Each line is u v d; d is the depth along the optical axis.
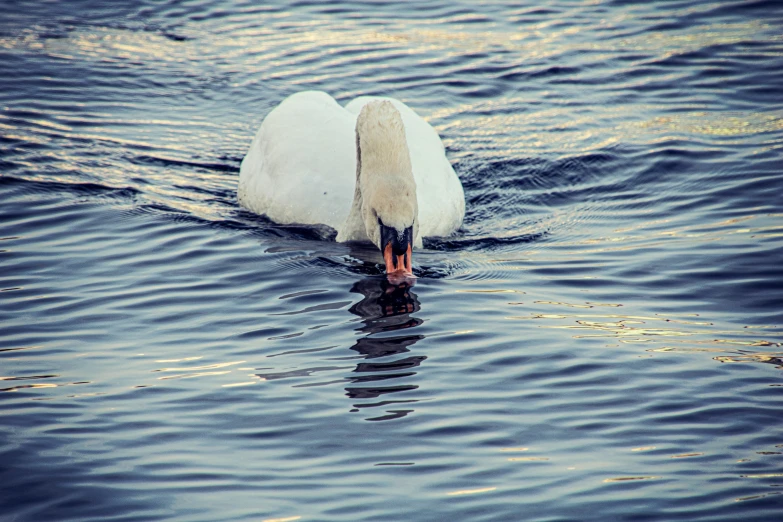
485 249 15.15
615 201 16.69
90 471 9.29
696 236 14.93
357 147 15.16
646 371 11.05
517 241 15.38
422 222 15.46
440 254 14.96
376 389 10.79
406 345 11.85
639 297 13.06
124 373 11.23
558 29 25.73
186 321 12.56
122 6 27.73
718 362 11.18
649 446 9.59
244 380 11.02
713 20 25.78
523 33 25.53
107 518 8.59
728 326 12.11
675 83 21.98
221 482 9.11
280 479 9.16
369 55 24.22
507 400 10.53
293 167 16.59
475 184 17.73
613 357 11.41
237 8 27.69
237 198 17.48
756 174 17.03
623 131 19.47
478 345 11.80
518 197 17.20
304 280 13.88
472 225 16.28
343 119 17.62
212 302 13.13
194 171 18.36
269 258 14.66
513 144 19.23
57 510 8.70
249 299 13.23
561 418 10.13
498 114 20.84
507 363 11.34
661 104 20.89
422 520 8.48
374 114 14.47
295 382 10.97
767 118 19.72
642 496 8.77
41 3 27.81
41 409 10.41
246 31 25.94
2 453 9.56
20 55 23.84
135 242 15.19
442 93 22.02
